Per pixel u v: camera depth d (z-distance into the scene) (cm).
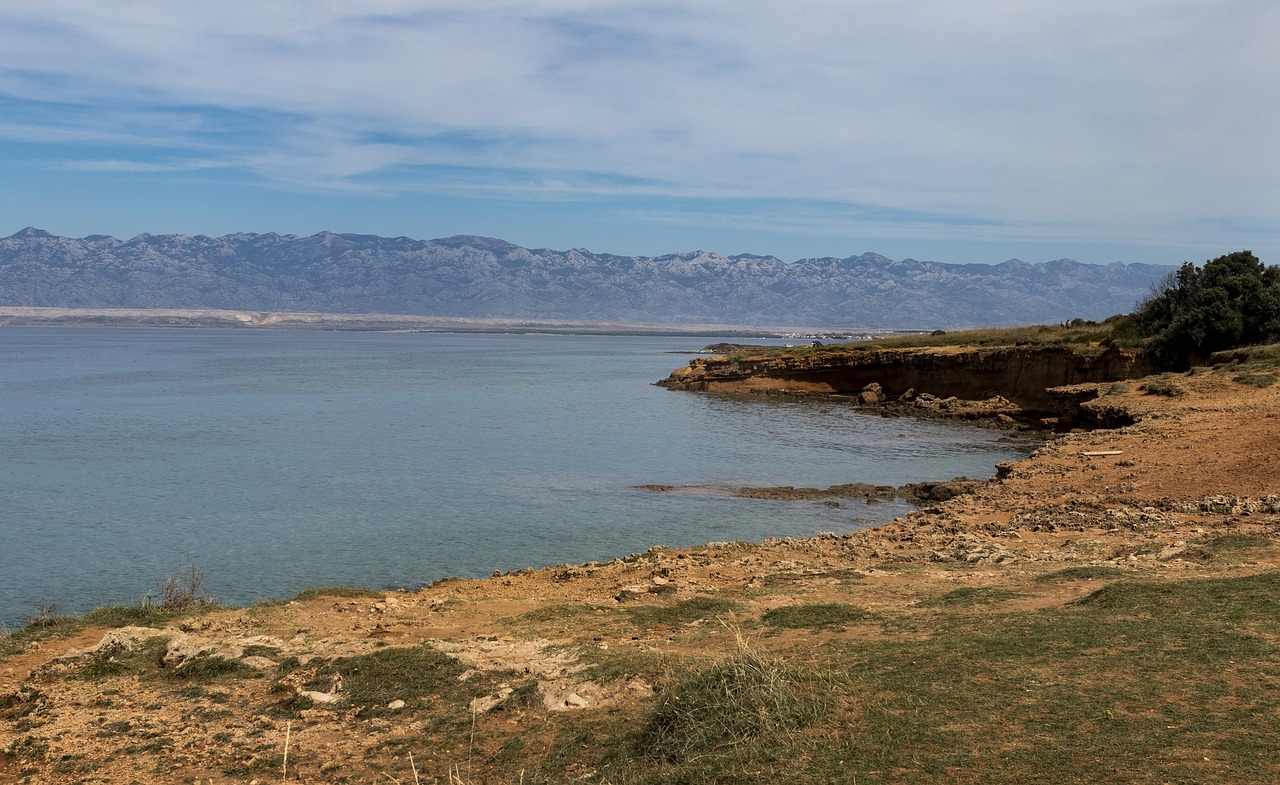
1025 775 653
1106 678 844
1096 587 1326
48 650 1430
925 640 1069
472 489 3844
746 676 886
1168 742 682
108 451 5003
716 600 1495
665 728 874
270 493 3781
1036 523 2262
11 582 2492
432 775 905
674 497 3622
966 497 2864
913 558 1916
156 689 1209
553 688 1071
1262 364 4416
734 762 744
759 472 4234
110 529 3128
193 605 1692
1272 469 2448
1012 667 899
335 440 5466
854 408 7388
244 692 1187
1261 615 1002
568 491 3781
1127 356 5759
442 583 2094
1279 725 695
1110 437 3384
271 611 1609
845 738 754
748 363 9181
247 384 10169
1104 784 625
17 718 1134
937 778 665
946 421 6400
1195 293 5762
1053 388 5841
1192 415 3525
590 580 1950
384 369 13462
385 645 1308
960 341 8300
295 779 932
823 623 1261
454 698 1097
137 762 991
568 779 836
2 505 3547
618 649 1209
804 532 2966
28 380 10562
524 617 1480
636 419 6662
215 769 968
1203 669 843
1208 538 1773
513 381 10969
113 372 12200
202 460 4681
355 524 3180
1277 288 5491
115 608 1647
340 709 1109
